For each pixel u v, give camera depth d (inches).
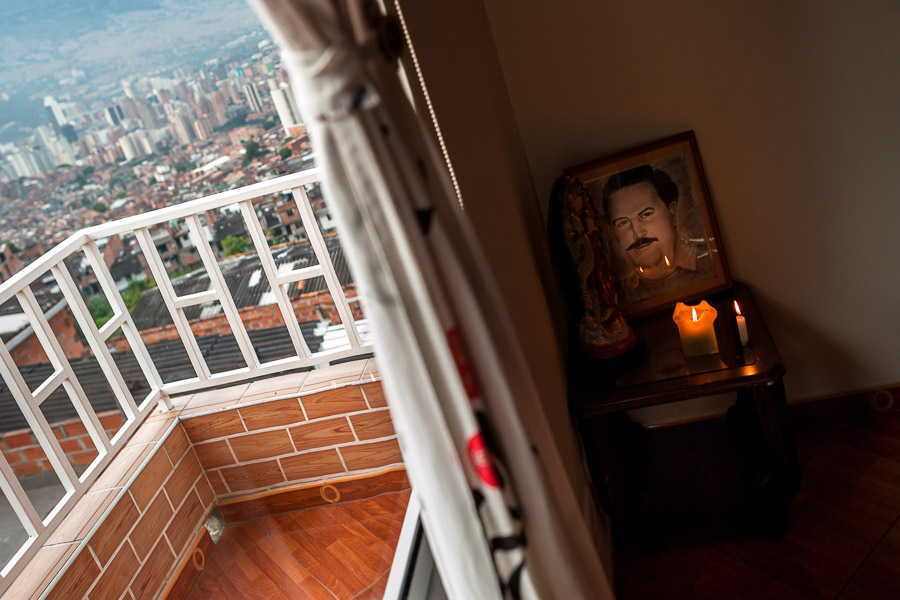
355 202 28.1
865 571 64.8
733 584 67.3
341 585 84.0
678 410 70.6
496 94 63.4
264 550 94.0
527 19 70.5
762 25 68.1
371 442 96.3
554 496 37.6
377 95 26.5
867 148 71.1
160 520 89.0
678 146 72.8
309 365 100.4
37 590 71.6
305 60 25.9
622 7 69.1
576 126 74.4
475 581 33.6
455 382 30.9
